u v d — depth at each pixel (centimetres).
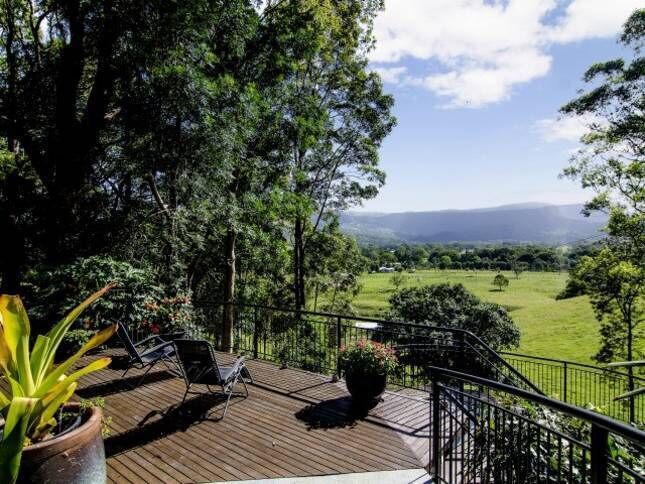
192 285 1673
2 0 1005
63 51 977
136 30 875
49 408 245
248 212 1248
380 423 469
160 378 607
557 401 204
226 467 374
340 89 1905
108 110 1036
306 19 1359
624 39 1343
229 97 998
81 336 683
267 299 2031
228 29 1049
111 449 406
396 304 1980
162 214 1027
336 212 2083
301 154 1809
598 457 179
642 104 1372
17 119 977
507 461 298
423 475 362
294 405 518
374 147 1916
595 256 1516
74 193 974
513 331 1816
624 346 1443
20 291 977
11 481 206
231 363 705
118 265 746
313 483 349
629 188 1499
